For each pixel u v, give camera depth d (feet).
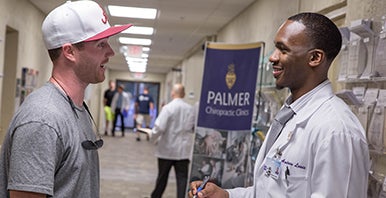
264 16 16.02
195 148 14.34
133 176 24.12
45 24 4.76
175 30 27.71
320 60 5.07
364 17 7.88
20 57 18.61
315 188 4.58
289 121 5.23
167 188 21.53
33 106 4.32
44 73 23.93
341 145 4.51
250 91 13.56
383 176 6.95
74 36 4.67
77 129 4.62
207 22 24.04
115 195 19.38
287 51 5.15
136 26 26.58
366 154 4.75
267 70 14.61
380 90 7.23
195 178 14.24
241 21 20.47
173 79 55.57
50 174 4.17
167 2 19.08
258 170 5.53
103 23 4.91
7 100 18.04
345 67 8.29
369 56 7.52
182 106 17.07
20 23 18.37
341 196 4.45
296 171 4.80
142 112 52.19
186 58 42.88
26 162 4.12
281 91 12.77
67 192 4.43
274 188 5.03
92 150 4.87
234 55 14.01
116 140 44.39
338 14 9.36
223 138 13.96
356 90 7.98
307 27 5.07
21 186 4.08
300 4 12.09
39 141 4.15
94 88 53.11
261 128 14.57
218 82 14.15
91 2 5.01
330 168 4.49
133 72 68.03
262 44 13.56
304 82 5.18
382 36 7.13
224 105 14.02
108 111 50.24
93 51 4.78
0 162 4.51
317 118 4.83
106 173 24.59
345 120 4.69
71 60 4.73
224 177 13.84
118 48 39.37
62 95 4.64
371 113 7.37
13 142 4.21
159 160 17.13
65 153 4.42
